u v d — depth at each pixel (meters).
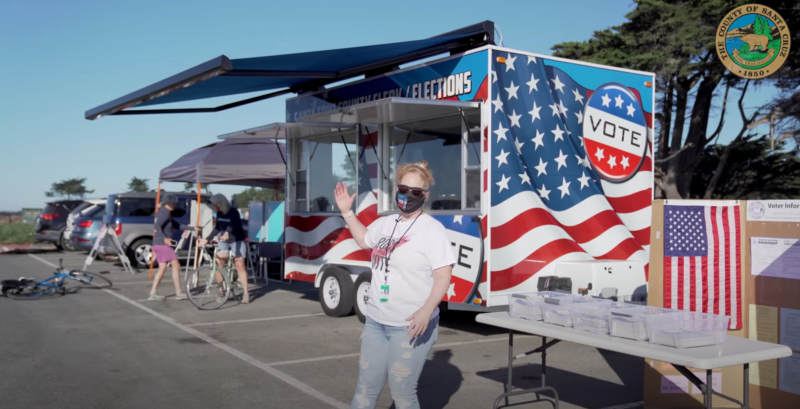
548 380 5.79
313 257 9.32
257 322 8.46
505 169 6.99
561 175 7.50
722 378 4.77
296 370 6.05
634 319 3.68
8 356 6.55
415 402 3.54
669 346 3.55
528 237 7.12
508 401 5.05
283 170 12.98
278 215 13.24
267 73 8.55
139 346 7.03
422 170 3.55
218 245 9.86
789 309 4.53
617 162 8.05
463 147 7.23
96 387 5.47
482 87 7.00
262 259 13.41
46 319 8.64
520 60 7.25
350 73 9.09
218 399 5.16
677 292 4.77
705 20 24.39
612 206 7.94
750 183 30.44
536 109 7.34
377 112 7.46
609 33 27.11
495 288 6.86
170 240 10.40
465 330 8.13
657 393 4.75
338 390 5.41
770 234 4.66
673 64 24.47
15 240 26.53
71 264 17.12
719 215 4.85
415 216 3.56
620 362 6.48
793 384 4.49
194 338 7.45
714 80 25.17
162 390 5.40
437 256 3.43
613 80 8.08
